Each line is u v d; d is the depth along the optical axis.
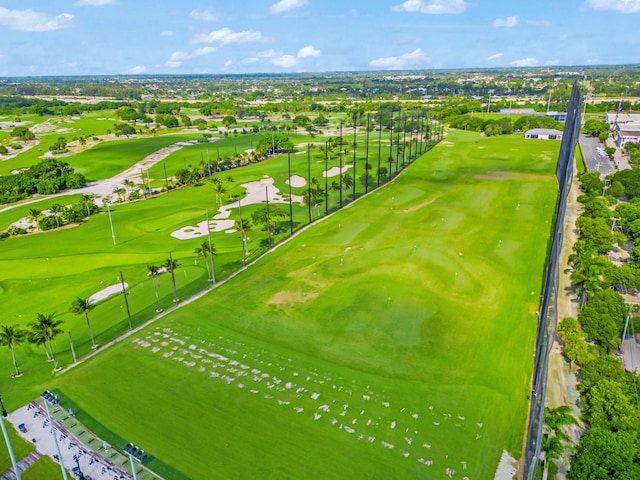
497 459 51.31
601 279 82.12
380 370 66.88
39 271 107.75
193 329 79.56
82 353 75.19
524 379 63.78
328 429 56.44
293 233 122.38
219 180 169.00
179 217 144.00
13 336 68.81
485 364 67.12
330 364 68.62
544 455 50.28
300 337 75.75
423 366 67.31
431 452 52.53
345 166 193.75
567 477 45.88
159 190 178.62
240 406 60.88
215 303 87.88
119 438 56.44
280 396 62.44
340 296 87.00
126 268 107.50
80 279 102.81
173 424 58.28
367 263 99.50
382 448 53.31
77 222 144.75
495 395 60.97
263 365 69.12
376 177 174.62
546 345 57.94
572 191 145.62
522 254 101.44
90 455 54.19
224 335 77.44
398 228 119.50
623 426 48.47
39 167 189.50
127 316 85.75
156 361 71.25
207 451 53.84
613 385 53.12
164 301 90.44
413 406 59.62
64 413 61.25
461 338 73.19
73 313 78.88
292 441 54.81
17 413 61.81
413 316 79.50
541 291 86.06
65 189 189.12
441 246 106.50
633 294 81.75
